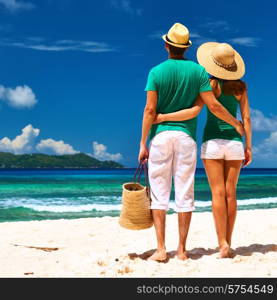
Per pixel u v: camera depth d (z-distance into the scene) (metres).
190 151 4.86
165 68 4.83
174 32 4.91
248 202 18.22
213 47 5.34
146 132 4.91
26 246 6.08
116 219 8.77
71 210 14.75
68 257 5.34
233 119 4.93
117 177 50.88
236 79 5.05
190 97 4.88
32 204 16.97
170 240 6.54
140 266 4.62
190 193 4.91
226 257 4.94
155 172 4.86
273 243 6.18
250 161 5.19
